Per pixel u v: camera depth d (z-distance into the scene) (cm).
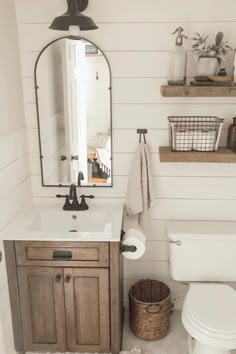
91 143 224
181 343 224
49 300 201
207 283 218
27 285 198
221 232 216
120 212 221
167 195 232
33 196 236
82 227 220
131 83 212
